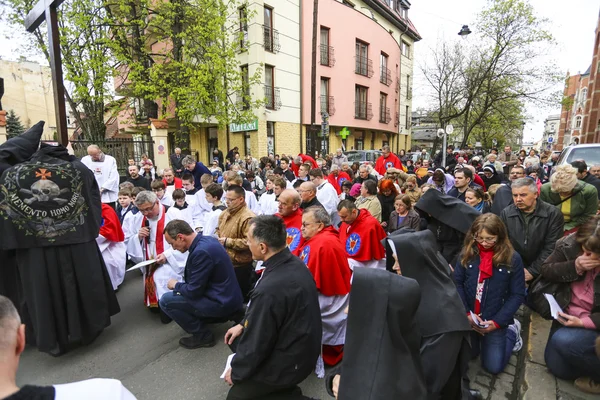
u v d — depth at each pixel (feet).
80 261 10.25
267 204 20.17
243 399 7.52
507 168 35.91
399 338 4.49
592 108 107.04
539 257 10.53
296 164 31.73
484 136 114.83
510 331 9.37
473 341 9.70
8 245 9.21
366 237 12.65
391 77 84.89
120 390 3.43
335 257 9.95
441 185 19.84
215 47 42.39
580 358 7.68
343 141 69.36
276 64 52.60
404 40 95.76
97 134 48.34
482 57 69.67
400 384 4.35
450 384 5.91
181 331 12.15
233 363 7.20
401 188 22.45
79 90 39.50
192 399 8.66
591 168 18.06
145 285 13.53
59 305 9.98
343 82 66.28
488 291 8.93
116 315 13.42
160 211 13.79
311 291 7.50
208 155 61.16
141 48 43.19
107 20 39.32
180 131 45.11
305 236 10.78
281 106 54.24
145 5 41.50
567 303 8.36
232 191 13.12
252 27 48.73
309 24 57.72
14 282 10.50
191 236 10.51
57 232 9.77
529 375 8.62
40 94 96.53
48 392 3.11
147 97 40.86
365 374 4.44
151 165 29.35
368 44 72.64
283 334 7.17
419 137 148.46
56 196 9.74
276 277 7.29
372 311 4.64
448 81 74.59
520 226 10.91
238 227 13.12
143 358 10.49
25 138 10.39
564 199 12.66
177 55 44.09
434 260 5.92
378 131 84.89
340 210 12.75
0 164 9.67
